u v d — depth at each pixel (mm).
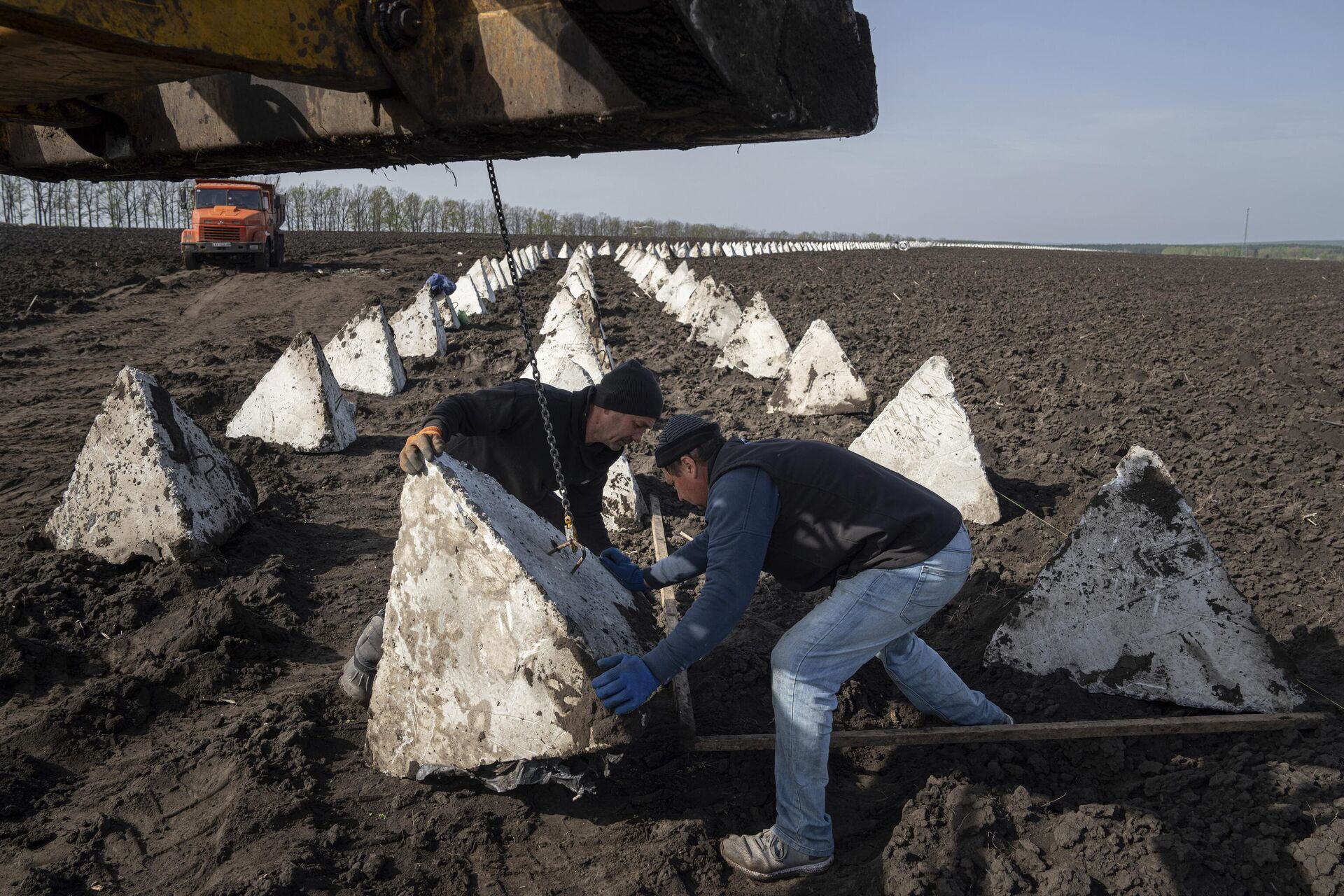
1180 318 17000
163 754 3311
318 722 3525
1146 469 3826
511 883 2734
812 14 1640
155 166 2406
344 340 9820
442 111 1810
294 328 14281
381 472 6926
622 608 3041
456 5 1761
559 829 2988
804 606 4707
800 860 2781
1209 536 5582
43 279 19500
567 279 17844
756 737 3340
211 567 4711
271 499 5938
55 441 7441
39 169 2615
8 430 7754
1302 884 2627
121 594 4387
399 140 1916
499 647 2709
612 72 1585
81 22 1275
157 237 44875
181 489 4820
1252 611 3623
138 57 1453
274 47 1546
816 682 2738
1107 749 3336
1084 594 3867
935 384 6059
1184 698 3666
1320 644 4262
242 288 19250
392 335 10172
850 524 2705
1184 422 8297
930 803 3006
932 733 3332
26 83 1731
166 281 20078
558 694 2623
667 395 9828
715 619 2523
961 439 5957
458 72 1773
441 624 2852
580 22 1382
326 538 5590
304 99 2006
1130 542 3812
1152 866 2682
